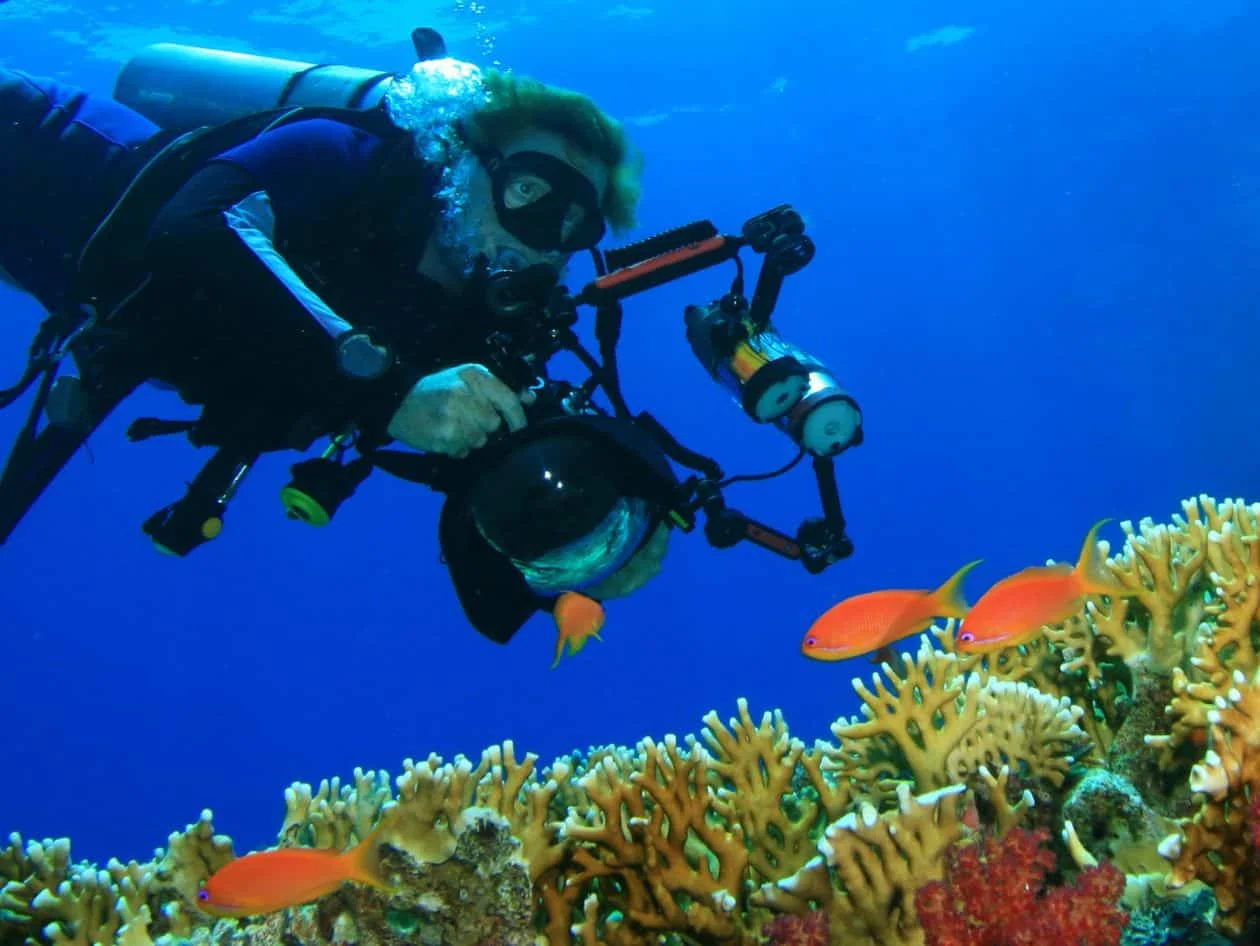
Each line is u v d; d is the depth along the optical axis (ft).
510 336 9.76
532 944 8.11
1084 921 6.78
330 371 8.30
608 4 99.04
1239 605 9.62
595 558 9.48
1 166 11.58
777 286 10.66
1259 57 128.67
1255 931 7.04
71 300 11.33
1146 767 9.94
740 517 10.21
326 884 7.38
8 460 10.56
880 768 10.75
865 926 7.97
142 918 9.48
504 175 10.09
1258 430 169.27
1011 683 10.52
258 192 9.37
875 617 8.31
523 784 10.04
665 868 9.12
